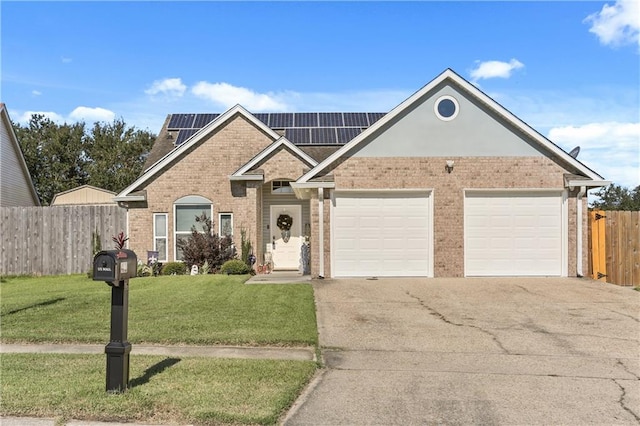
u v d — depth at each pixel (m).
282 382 5.90
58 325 8.86
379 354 7.33
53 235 18.38
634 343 7.87
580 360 7.04
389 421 4.93
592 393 5.73
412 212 14.19
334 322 9.17
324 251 14.11
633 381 6.15
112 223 18.30
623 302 10.78
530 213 14.21
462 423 4.89
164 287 12.62
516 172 14.17
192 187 17.84
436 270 14.09
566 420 4.97
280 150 17.22
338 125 20.72
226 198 17.80
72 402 5.18
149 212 17.78
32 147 40.56
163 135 21.64
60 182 41.03
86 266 18.30
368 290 12.15
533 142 14.20
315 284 13.02
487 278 13.87
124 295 5.58
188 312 9.73
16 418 4.91
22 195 26.33
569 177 14.02
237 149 17.92
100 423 4.84
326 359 7.09
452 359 7.09
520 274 14.13
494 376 6.34
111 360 5.49
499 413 5.14
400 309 10.18
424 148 14.19
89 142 43.59
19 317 9.48
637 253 13.65
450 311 10.02
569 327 8.82
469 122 14.20
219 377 6.06
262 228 18.48
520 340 8.05
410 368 6.68
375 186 14.11
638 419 5.00
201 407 5.08
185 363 6.69
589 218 14.33
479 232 14.18
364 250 14.14
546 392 5.75
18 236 18.42
